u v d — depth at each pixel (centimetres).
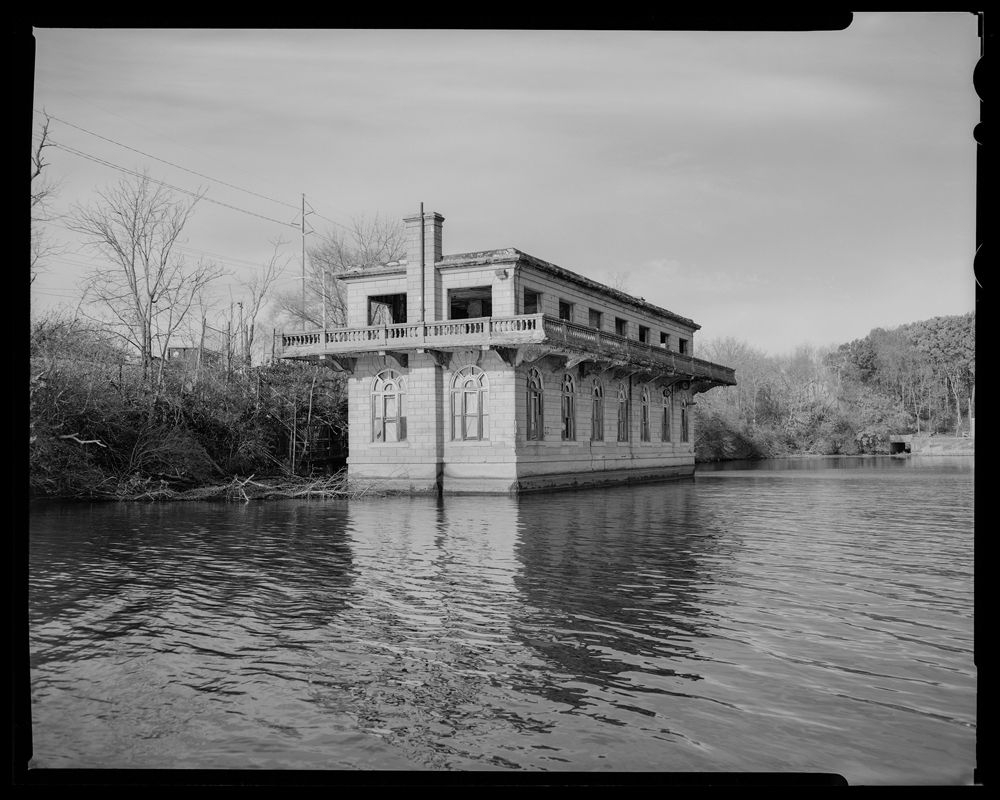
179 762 677
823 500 3247
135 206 4038
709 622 1133
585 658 964
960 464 6925
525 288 3631
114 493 3272
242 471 3841
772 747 702
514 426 3481
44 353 3281
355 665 945
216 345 4588
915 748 699
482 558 1705
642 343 4478
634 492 3759
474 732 740
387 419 3722
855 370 9419
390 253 6272
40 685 883
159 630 1116
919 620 1139
